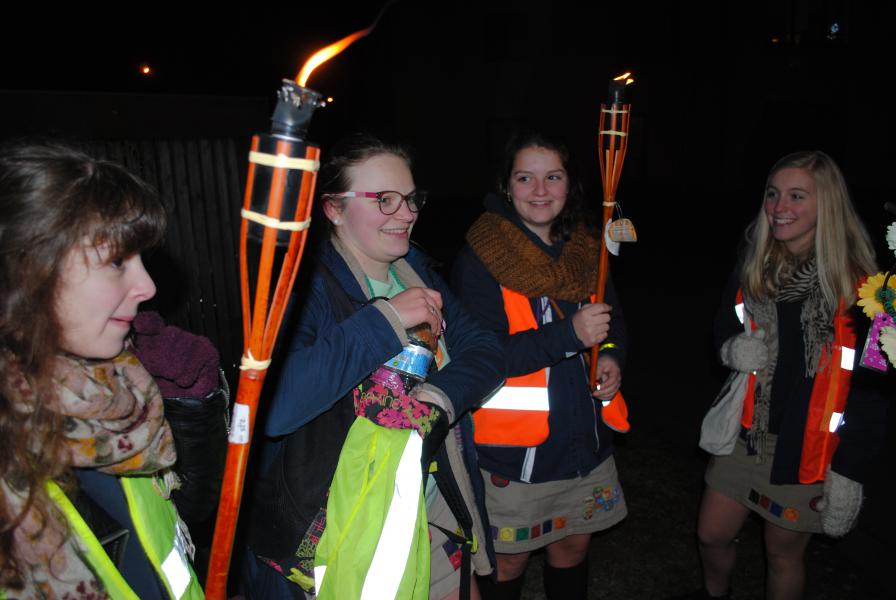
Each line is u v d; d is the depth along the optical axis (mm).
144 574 1211
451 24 19109
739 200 18688
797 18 18719
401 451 1576
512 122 19531
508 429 2291
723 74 19062
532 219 2373
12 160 979
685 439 4543
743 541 3402
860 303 1786
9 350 997
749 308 2469
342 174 1755
